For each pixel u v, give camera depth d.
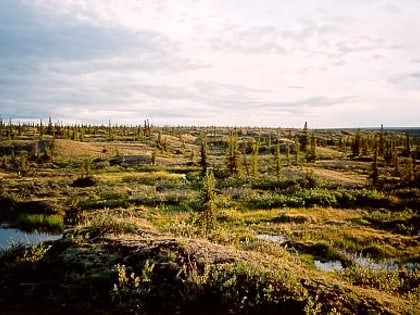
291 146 129.00
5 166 89.44
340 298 15.60
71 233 21.20
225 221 38.38
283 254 23.30
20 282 17.08
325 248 28.69
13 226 38.94
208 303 15.28
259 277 16.03
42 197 49.53
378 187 57.62
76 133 146.25
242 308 14.96
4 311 15.29
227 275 16.28
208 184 28.61
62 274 17.17
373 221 39.72
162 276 16.31
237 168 68.62
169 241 18.84
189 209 43.94
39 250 18.52
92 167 90.06
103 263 17.33
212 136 190.00
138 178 67.75
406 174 60.88
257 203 46.59
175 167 86.50
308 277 17.11
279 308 14.99
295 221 38.75
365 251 29.95
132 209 42.78
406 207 45.47
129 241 19.06
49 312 15.21
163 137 163.50
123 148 126.75
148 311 14.95
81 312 15.09
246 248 23.05
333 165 87.81
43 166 91.88
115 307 15.14
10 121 138.88
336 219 39.94
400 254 29.31
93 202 46.66
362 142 113.44
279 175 65.50
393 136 193.88
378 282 19.34
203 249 18.36
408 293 18.30
